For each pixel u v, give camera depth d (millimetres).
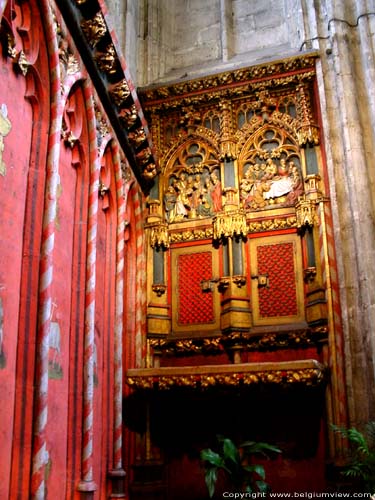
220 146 9477
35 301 5129
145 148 8727
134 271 8812
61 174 6273
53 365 5602
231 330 8297
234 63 10703
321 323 7941
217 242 9031
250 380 6812
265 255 8758
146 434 7988
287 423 7863
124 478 7133
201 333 8594
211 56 11172
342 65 9000
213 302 8750
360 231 7859
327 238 8258
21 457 4711
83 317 6324
